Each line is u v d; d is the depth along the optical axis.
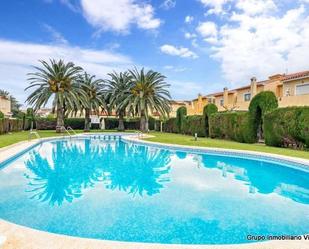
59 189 7.68
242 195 7.18
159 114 37.81
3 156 11.45
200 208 6.04
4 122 27.17
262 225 5.09
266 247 3.47
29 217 5.39
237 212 5.81
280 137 16.22
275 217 5.53
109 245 3.46
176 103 55.84
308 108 14.25
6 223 4.07
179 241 4.41
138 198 6.78
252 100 19.00
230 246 3.49
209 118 25.25
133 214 5.60
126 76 37.03
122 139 25.19
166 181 8.78
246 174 10.13
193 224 5.10
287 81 24.61
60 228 4.86
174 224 5.09
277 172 10.63
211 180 8.98
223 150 14.38
